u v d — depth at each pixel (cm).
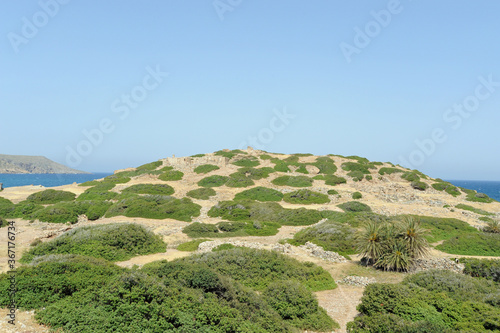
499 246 3400
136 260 2855
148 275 1794
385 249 2717
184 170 8044
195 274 1817
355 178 7412
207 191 6388
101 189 6550
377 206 5366
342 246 3241
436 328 1444
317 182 7275
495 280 2388
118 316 1348
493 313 1552
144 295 1480
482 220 4719
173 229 4097
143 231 3350
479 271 2506
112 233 3130
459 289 1988
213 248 2995
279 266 2456
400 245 2706
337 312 1952
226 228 4244
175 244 3472
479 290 2028
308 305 1880
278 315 1753
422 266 2738
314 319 1778
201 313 1460
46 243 2819
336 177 7412
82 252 2797
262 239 3847
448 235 3962
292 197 6097
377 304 1750
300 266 2538
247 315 1636
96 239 3006
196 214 5088
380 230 2833
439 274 2206
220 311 1510
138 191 6312
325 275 2452
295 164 8456
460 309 1623
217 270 2352
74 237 3012
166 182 7169
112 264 2064
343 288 2361
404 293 1806
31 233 3616
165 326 1342
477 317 1557
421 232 2772
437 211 5041
